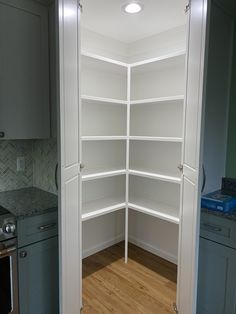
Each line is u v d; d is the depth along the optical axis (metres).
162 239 2.77
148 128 2.76
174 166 2.55
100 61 2.27
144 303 2.09
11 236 1.53
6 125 1.71
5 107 1.69
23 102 1.77
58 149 1.48
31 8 1.74
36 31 1.78
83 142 2.57
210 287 1.71
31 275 1.65
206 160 1.87
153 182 2.74
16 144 2.13
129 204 2.60
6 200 1.86
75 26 1.56
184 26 2.32
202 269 1.74
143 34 2.56
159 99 2.21
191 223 1.58
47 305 1.75
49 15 1.82
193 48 1.55
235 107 2.05
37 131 1.86
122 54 2.80
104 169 2.62
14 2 1.66
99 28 2.41
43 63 1.84
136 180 2.93
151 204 2.59
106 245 2.98
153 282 2.36
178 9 2.01
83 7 1.97
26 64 1.76
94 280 2.39
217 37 1.85
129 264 2.66
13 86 1.71
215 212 1.66
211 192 1.96
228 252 1.61
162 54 2.53
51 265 1.75
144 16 2.14
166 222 2.72
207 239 1.70
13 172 2.13
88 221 2.77
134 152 2.93
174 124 2.52
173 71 2.47
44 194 2.02
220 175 2.07
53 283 1.77
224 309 1.66
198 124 1.48
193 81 1.56
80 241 1.71
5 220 1.51
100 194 2.79
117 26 2.36
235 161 2.07
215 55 1.85
